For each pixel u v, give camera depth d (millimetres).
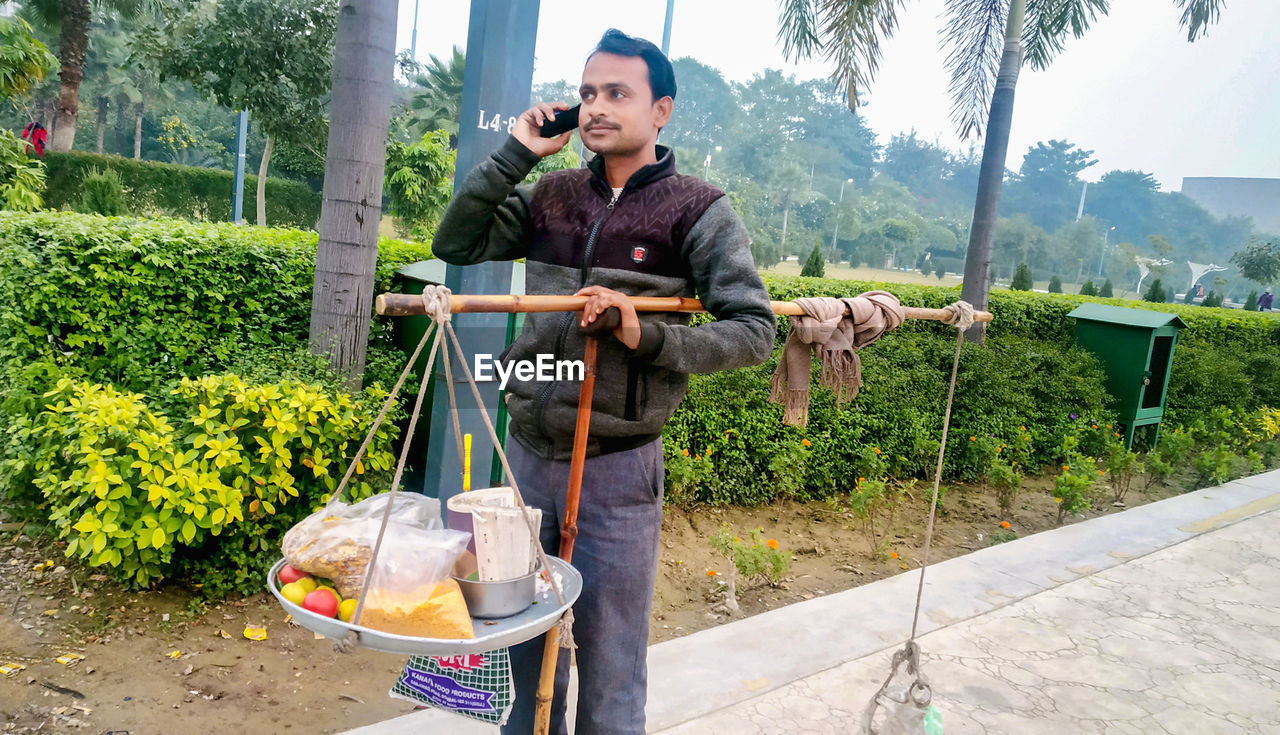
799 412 2008
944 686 3098
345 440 3604
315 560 1338
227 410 3330
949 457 6305
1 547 3707
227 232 4438
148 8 23531
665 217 1703
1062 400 7105
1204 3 8828
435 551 1366
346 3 3799
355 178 3906
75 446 3137
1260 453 8375
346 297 3984
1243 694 3189
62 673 2812
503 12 3014
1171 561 4703
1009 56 7625
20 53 13148
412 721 2570
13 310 3732
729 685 2977
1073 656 3434
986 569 4418
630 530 1793
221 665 2990
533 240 1855
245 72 11578
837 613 3703
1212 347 9617
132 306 3953
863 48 7723
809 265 11812
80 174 22828
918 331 6867
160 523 3102
